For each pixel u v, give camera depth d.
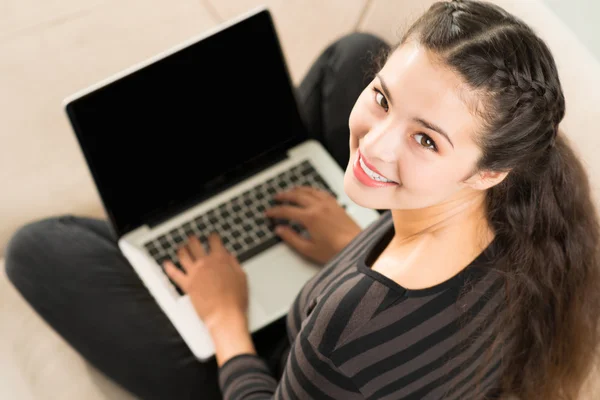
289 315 0.92
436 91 0.58
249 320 1.14
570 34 1.02
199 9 1.77
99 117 1.09
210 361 1.19
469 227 0.71
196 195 1.21
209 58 1.12
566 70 1.01
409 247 0.72
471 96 0.58
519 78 0.58
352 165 0.68
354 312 0.68
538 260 0.73
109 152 1.12
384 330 0.68
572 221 0.75
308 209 1.18
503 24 0.59
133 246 1.18
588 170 0.87
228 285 1.14
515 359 0.81
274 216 1.20
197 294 1.13
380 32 1.36
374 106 0.65
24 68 1.68
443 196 0.66
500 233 0.73
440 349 0.71
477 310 0.71
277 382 1.13
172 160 1.16
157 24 1.75
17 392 1.28
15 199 1.53
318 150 1.25
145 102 1.10
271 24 1.13
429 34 0.60
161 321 1.21
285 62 1.17
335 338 0.68
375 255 0.79
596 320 0.84
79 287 1.20
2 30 1.71
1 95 1.65
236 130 1.19
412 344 0.69
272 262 1.18
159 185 1.17
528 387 0.84
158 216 1.19
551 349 0.81
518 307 0.73
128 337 1.19
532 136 0.61
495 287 0.71
